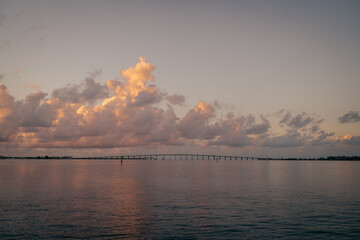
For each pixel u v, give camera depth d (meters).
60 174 107.00
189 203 42.38
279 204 41.72
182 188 60.91
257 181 79.31
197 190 57.22
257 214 35.34
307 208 38.94
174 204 41.59
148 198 46.75
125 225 30.44
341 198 47.25
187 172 127.19
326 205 41.09
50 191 55.06
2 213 35.38
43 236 26.95
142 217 33.66
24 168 163.38
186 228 29.48
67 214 34.97
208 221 32.03
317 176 102.31
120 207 39.25
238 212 36.44
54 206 39.78
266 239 26.38
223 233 27.97
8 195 49.72
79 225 30.34
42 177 90.69
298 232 28.36
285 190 57.62
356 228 29.67
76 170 141.12
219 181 79.00
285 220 32.59
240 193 53.03
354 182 76.94
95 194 51.25
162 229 29.11
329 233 28.09
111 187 62.41
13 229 28.91
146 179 84.75
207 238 26.55
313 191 56.22
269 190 57.56
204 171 138.75
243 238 26.64
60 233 27.81
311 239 26.47
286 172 131.88
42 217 33.50
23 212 35.94
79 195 49.91
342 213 36.03
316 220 32.66
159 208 38.69
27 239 26.16
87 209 37.91
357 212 36.59
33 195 49.78
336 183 73.56
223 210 37.50
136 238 26.52
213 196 49.03
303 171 142.88
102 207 39.28
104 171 132.38
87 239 26.27
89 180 80.25
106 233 27.88
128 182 74.38
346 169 169.88
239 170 152.88
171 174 111.00
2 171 127.62
